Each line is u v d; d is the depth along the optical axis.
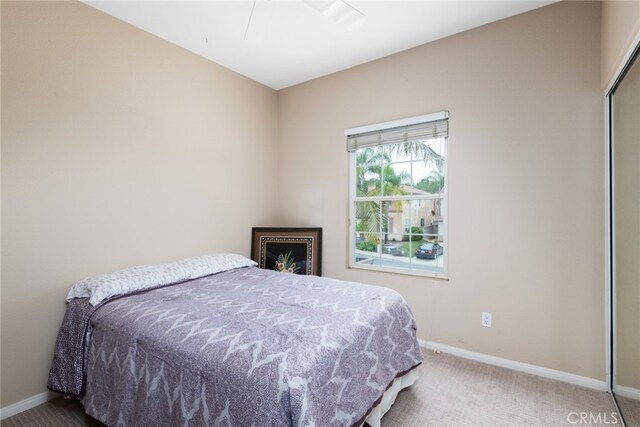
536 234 2.36
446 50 2.70
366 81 3.16
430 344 2.81
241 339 1.44
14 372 1.98
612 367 2.09
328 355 1.39
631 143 1.70
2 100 1.90
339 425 1.37
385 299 2.04
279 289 2.24
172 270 2.44
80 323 1.92
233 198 3.35
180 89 2.85
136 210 2.55
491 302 2.54
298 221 3.70
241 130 3.42
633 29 1.45
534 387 2.19
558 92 2.26
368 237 3.26
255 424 1.15
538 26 2.32
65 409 2.02
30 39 2.00
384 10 2.33
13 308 1.97
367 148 3.21
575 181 2.21
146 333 1.59
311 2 1.76
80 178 2.23
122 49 2.45
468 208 2.62
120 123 2.44
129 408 1.57
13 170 1.95
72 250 2.20
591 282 2.17
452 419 1.86
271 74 3.43
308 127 3.61
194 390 1.34
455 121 2.67
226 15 2.39
